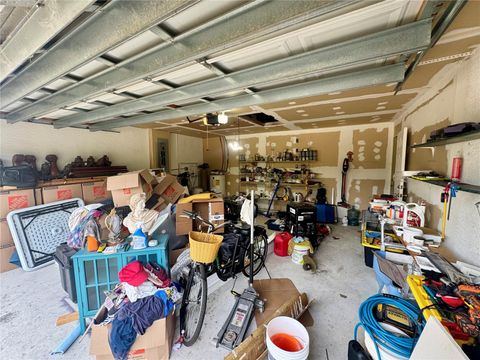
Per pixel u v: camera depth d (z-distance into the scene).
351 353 1.35
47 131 3.64
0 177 2.87
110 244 1.86
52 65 1.57
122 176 2.86
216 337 1.66
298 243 3.08
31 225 2.93
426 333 0.91
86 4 1.00
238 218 3.55
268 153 6.07
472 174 1.56
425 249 1.83
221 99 2.53
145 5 1.03
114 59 1.60
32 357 1.55
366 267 2.87
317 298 2.21
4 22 1.40
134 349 1.41
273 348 1.29
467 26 1.29
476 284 1.11
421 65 1.85
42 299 2.22
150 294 1.56
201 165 7.01
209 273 2.13
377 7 1.04
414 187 2.90
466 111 1.69
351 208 4.94
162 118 3.18
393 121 4.43
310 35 1.29
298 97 2.04
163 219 2.48
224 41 1.18
